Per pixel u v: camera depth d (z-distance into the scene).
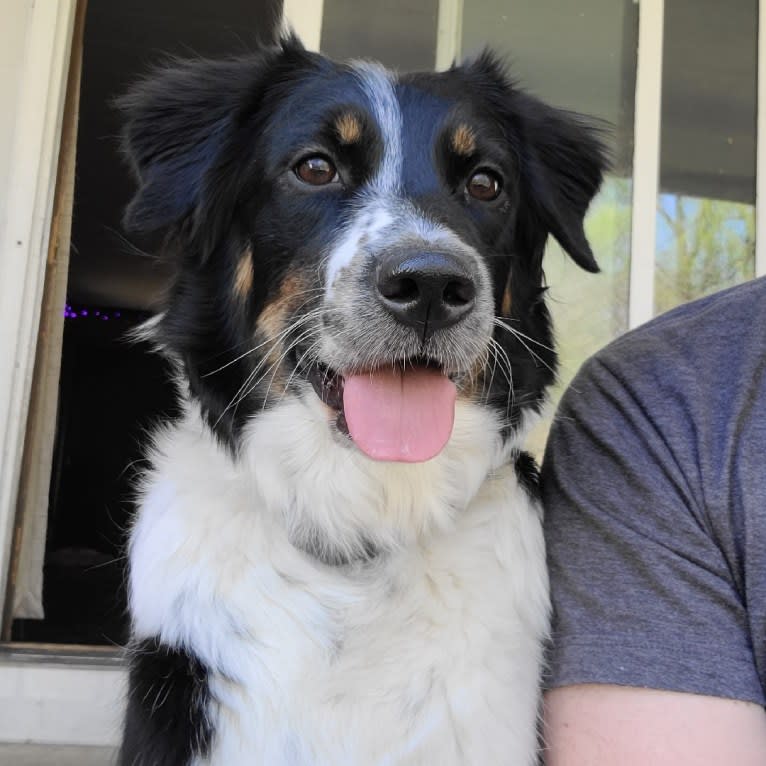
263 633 0.41
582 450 0.42
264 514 0.44
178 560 0.43
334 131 0.46
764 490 0.36
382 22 0.93
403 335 0.41
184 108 0.51
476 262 0.41
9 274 0.85
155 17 1.23
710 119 0.99
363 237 0.43
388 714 0.39
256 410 0.46
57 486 2.59
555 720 0.39
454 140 0.48
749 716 0.34
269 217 0.47
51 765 0.72
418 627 0.41
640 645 0.36
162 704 0.40
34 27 0.86
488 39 0.95
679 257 0.98
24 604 0.89
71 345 2.73
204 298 0.50
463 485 0.46
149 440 0.51
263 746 0.39
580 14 0.96
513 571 0.43
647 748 0.35
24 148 0.85
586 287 0.95
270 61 0.51
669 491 0.38
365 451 0.41
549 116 0.55
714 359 0.40
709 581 0.36
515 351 0.50
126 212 0.51
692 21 0.98
